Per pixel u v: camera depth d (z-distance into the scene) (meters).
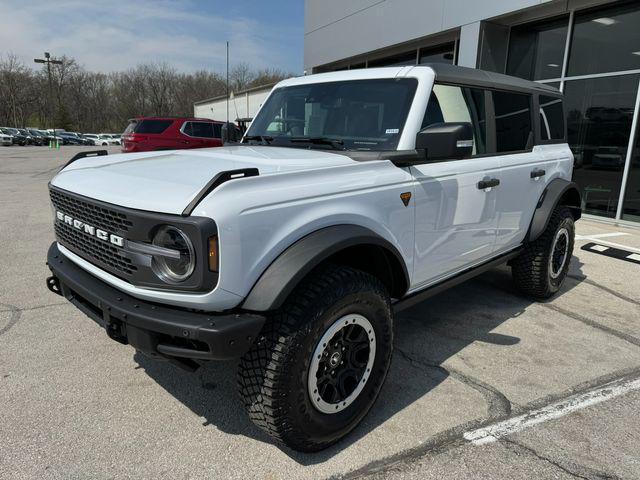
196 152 3.08
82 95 88.88
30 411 2.76
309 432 2.34
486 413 2.86
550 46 10.02
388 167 2.77
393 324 2.72
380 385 2.71
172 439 2.55
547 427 2.72
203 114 41.59
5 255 5.92
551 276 4.64
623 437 2.65
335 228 2.39
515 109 4.05
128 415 2.75
